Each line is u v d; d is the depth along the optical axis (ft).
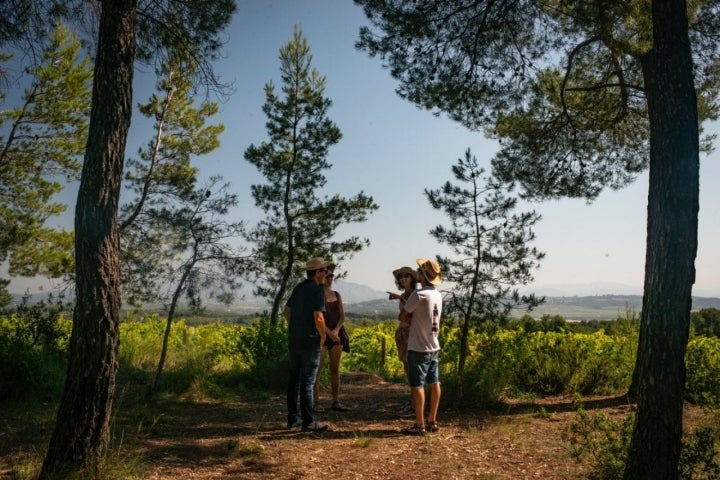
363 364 50.85
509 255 25.46
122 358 37.73
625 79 33.71
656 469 12.82
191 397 27.14
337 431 21.45
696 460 13.75
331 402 28.53
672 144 13.44
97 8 21.49
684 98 13.65
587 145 35.86
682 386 13.00
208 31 23.91
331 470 16.40
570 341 32.48
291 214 48.34
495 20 26.27
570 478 15.44
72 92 56.85
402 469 16.55
